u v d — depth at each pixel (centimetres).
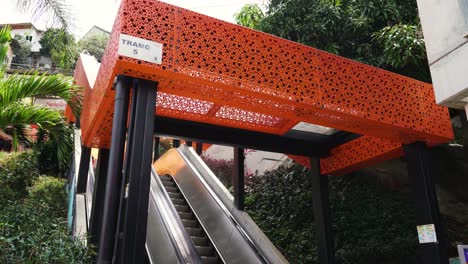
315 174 712
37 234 395
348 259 718
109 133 598
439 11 452
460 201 712
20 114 592
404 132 540
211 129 602
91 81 729
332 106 480
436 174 754
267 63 454
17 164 930
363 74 522
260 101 469
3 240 355
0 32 771
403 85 548
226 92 445
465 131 768
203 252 715
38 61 2794
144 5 403
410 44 716
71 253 393
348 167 687
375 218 777
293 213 893
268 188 1038
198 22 428
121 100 397
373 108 510
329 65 499
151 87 409
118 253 351
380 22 898
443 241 507
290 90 457
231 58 433
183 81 418
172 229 667
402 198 786
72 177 786
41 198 802
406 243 689
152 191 813
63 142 668
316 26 863
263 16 1024
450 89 427
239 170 757
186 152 1034
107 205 369
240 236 668
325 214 684
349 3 930
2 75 646
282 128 622
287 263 570
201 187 858
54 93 634
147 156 377
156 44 394
